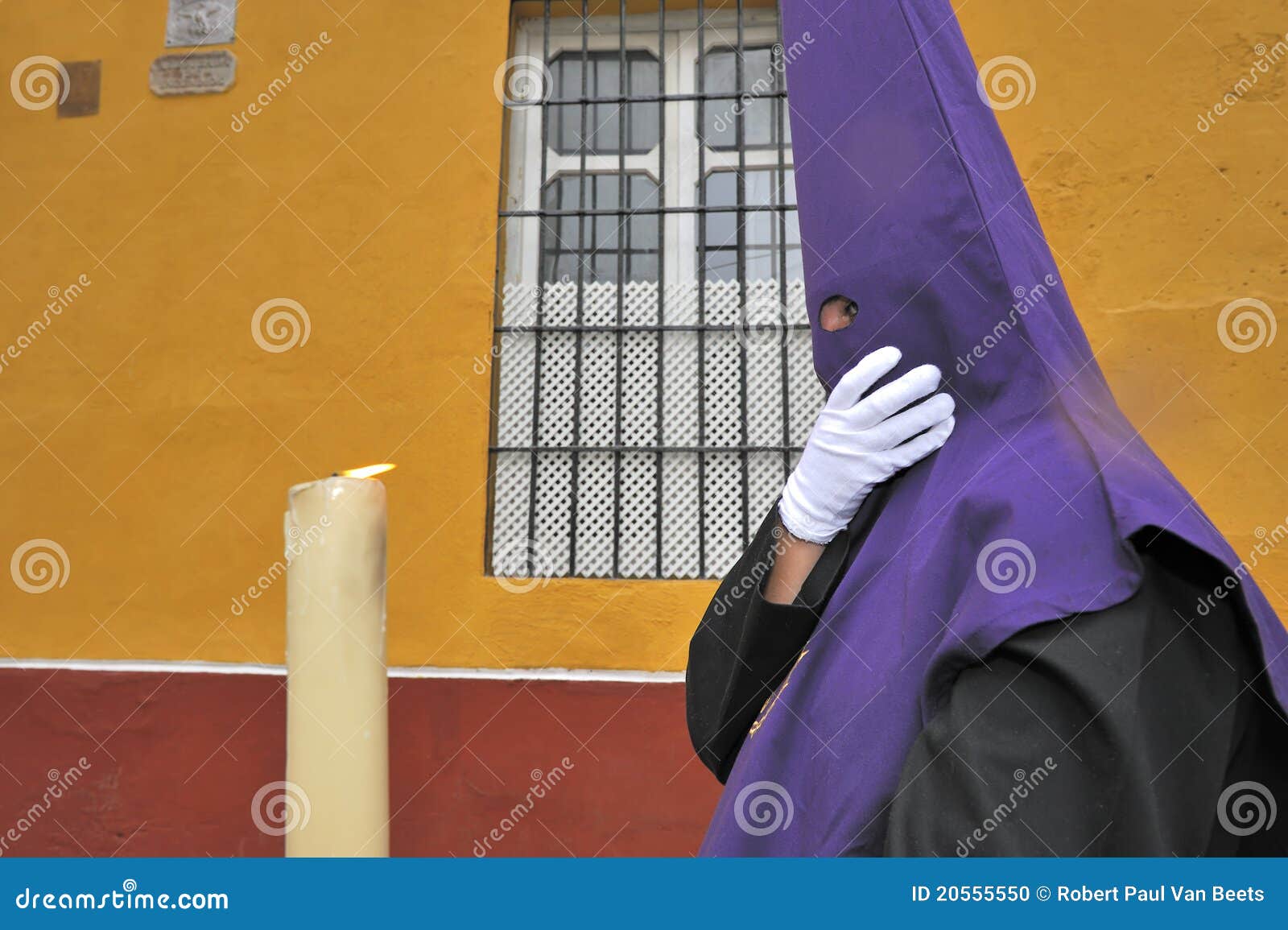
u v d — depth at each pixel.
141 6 3.97
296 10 3.89
